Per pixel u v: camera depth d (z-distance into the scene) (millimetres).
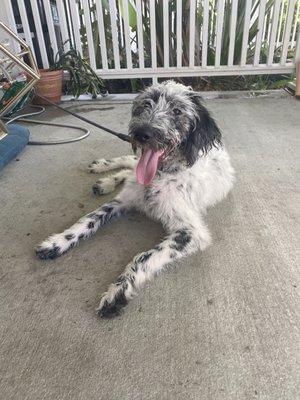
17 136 1156
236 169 1035
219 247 724
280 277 647
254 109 1580
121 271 663
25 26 1639
